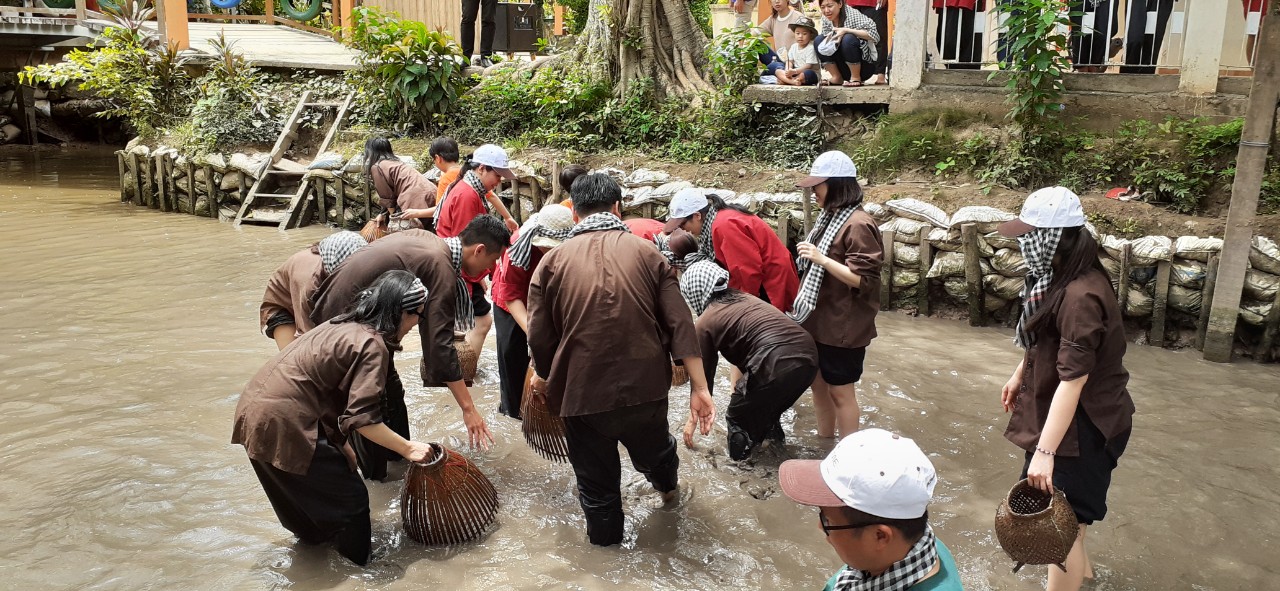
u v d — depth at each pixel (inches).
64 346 282.0
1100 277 134.7
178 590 155.6
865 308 199.5
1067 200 132.9
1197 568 165.3
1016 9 330.3
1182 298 280.7
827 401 217.6
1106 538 174.9
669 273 161.9
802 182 200.1
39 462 201.6
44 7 694.5
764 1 549.3
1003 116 355.6
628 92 450.6
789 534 177.3
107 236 451.2
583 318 154.7
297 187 499.8
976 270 306.0
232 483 194.2
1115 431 137.6
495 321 223.0
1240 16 341.7
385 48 487.2
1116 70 372.2
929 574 91.4
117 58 546.0
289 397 152.6
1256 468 202.8
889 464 89.4
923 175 354.6
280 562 164.6
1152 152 316.2
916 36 370.9
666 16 460.4
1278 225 277.4
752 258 207.6
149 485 191.9
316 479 156.4
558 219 201.0
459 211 267.4
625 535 175.5
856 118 396.8
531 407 195.6
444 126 492.4
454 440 217.0
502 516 182.4
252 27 738.8
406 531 173.0
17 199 561.9
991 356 280.7
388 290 157.9
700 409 163.5
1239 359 276.2
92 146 882.1
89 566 162.1
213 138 503.5
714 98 423.2
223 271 379.9
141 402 237.3
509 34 606.5
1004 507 135.9
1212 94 327.9
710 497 190.9
